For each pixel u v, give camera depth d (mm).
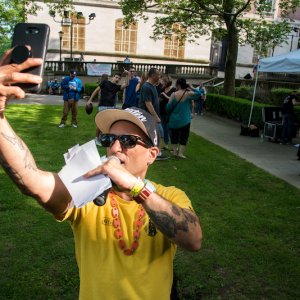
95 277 1463
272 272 3613
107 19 31625
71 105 10719
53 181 1406
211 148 9211
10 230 4160
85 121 12078
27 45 1120
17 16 19812
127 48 32594
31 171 1338
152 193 1305
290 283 3453
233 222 4680
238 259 3816
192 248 1380
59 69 27047
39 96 20734
